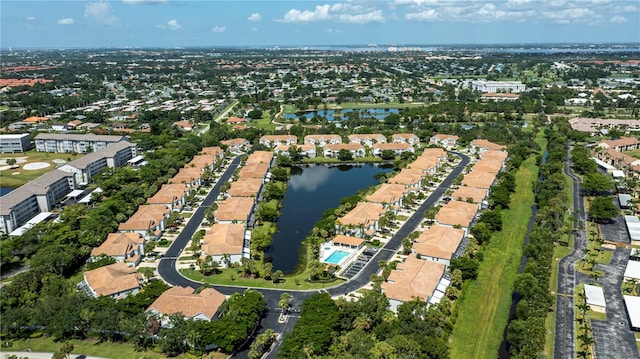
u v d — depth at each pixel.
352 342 134.62
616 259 198.00
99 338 147.88
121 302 157.25
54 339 147.62
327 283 183.50
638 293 170.50
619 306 163.75
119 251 199.38
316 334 137.75
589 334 148.62
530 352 132.75
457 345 145.50
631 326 150.88
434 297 166.88
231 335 139.75
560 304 165.38
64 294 161.75
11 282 175.88
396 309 161.75
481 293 175.12
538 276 173.25
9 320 147.50
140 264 199.75
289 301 168.62
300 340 135.75
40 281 174.00
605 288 175.00
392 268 188.00
